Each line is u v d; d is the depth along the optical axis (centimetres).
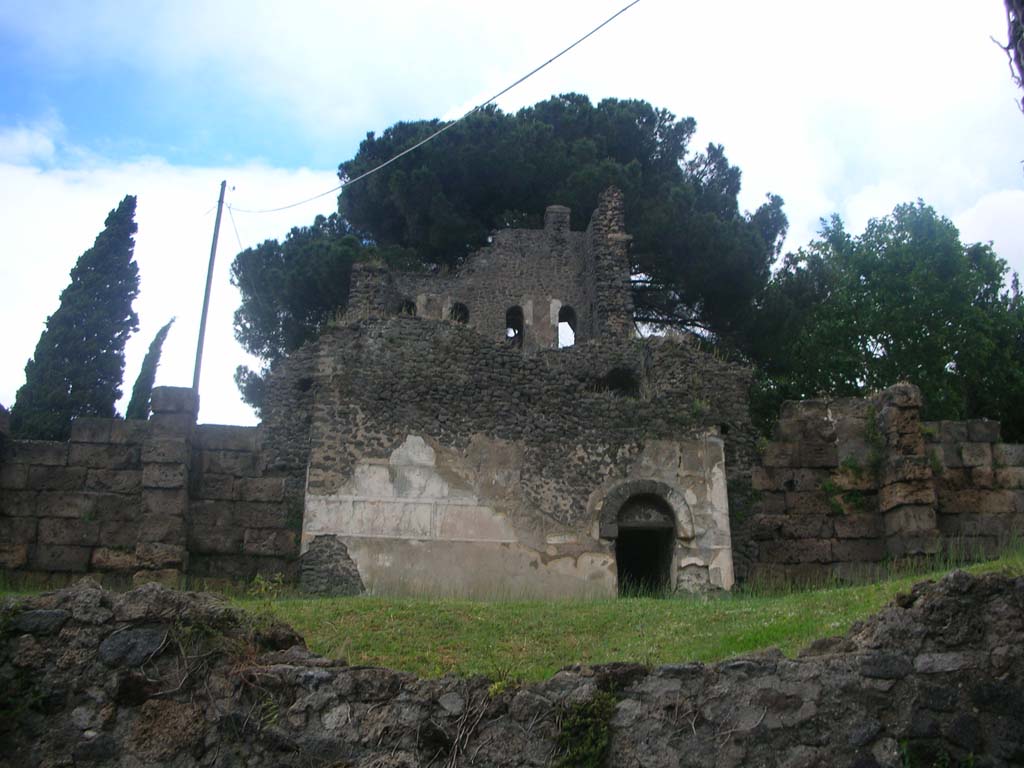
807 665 853
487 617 1382
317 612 1375
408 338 2230
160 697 832
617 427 2205
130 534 1919
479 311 4019
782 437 2188
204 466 2023
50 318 3503
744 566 2103
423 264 4288
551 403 2212
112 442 1977
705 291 3878
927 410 3438
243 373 3806
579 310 4072
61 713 825
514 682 845
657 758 809
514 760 805
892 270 3725
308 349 2561
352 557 2017
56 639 851
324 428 2120
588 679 838
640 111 4678
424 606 1435
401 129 4462
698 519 2134
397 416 2155
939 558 1983
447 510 2091
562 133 4544
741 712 829
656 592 2155
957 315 3622
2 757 805
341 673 840
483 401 2197
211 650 851
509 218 4297
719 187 4547
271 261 4125
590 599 1706
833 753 820
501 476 2136
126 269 3634
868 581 2042
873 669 855
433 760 808
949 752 828
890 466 2084
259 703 829
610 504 2138
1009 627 871
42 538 1898
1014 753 826
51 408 3331
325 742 812
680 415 2225
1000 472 2083
